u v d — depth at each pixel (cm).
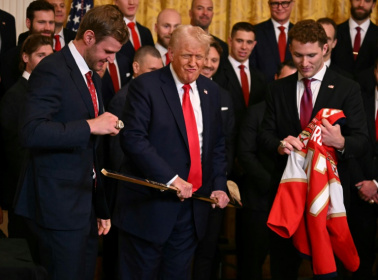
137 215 341
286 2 549
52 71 288
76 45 298
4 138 394
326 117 341
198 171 342
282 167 363
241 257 474
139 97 335
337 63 547
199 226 349
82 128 281
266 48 549
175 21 520
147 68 446
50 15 486
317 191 338
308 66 347
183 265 349
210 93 354
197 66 332
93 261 323
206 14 542
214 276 477
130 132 331
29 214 299
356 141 346
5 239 264
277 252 368
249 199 458
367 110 459
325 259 338
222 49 496
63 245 294
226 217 532
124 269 350
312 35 343
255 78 510
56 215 292
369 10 546
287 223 341
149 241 338
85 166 300
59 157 294
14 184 404
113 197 415
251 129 461
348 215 452
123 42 296
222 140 366
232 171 484
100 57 296
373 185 440
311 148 342
